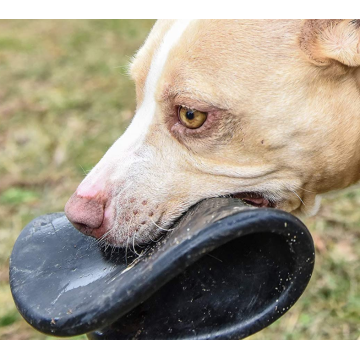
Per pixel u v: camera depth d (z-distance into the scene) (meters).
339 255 0.84
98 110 1.28
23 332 0.79
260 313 0.52
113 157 0.59
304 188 0.61
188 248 0.48
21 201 0.99
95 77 1.47
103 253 0.58
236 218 0.48
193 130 0.58
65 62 1.58
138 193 0.58
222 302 0.52
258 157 0.58
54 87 1.42
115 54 1.60
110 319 0.48
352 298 0.79
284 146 0.58
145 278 0.48
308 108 0.58
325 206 0.93
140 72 0.60
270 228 0.49
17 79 1.48
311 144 0.59
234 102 0.57
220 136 0.58
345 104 0.59
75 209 0.58
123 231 0.58
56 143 1.16
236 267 0.52
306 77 0.58
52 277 0.56
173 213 0.58
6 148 1.15
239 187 0.59
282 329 0.76
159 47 0.59
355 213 0.91
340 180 0.62
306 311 0.78
